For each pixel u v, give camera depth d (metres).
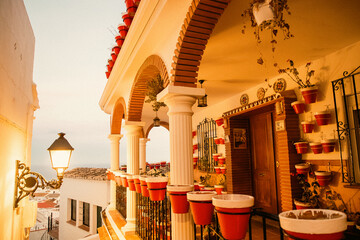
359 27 3.52
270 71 5.18
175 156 3.03
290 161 4.55
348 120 3.96
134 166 5.41
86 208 13.25
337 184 4.05
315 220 0.95
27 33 3.83
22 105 3.61
